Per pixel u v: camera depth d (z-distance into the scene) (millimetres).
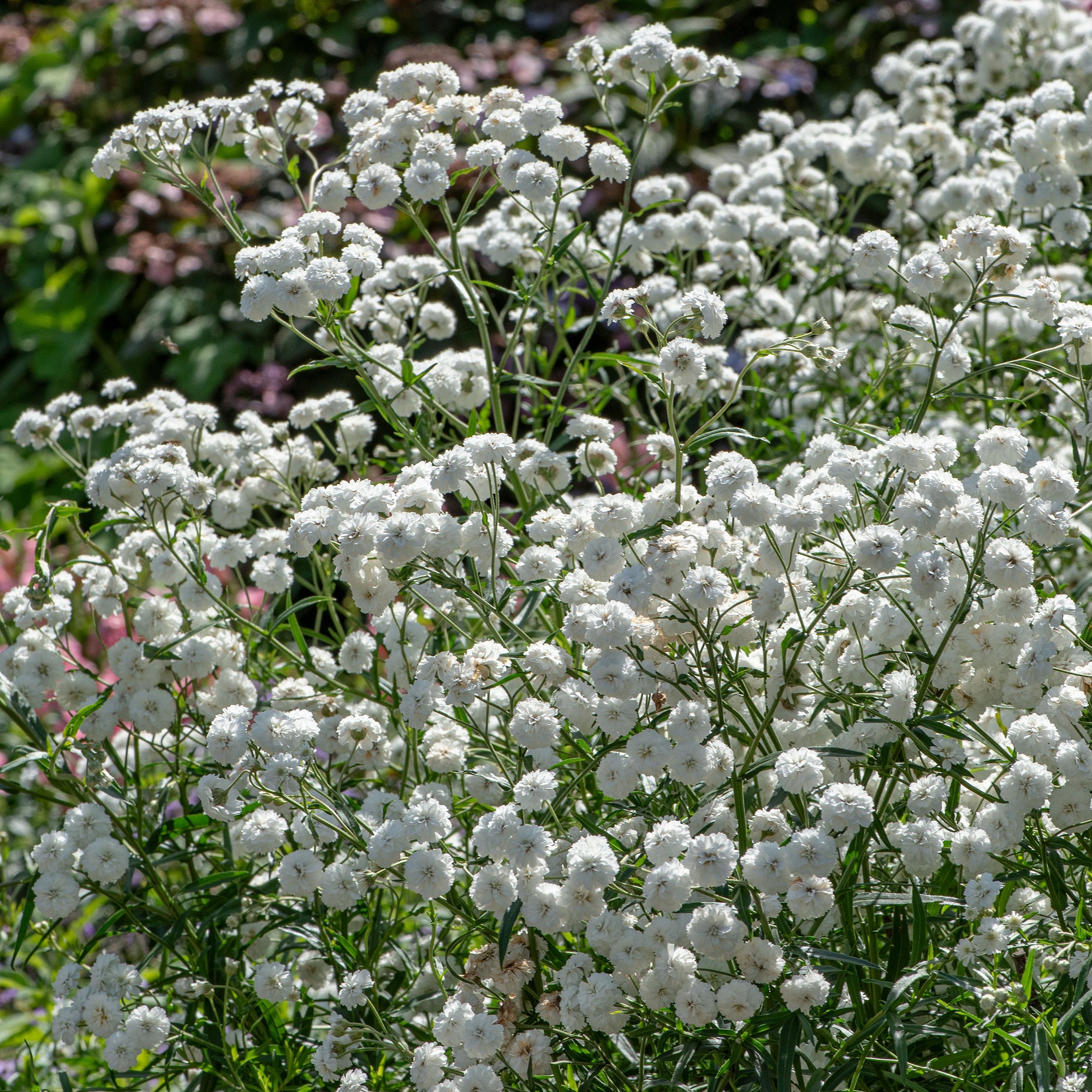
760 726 1214
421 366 1429
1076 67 1543
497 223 1440
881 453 1238
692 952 1188
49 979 1502
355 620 1364
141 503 1309
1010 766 1216
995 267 1279
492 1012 1226
